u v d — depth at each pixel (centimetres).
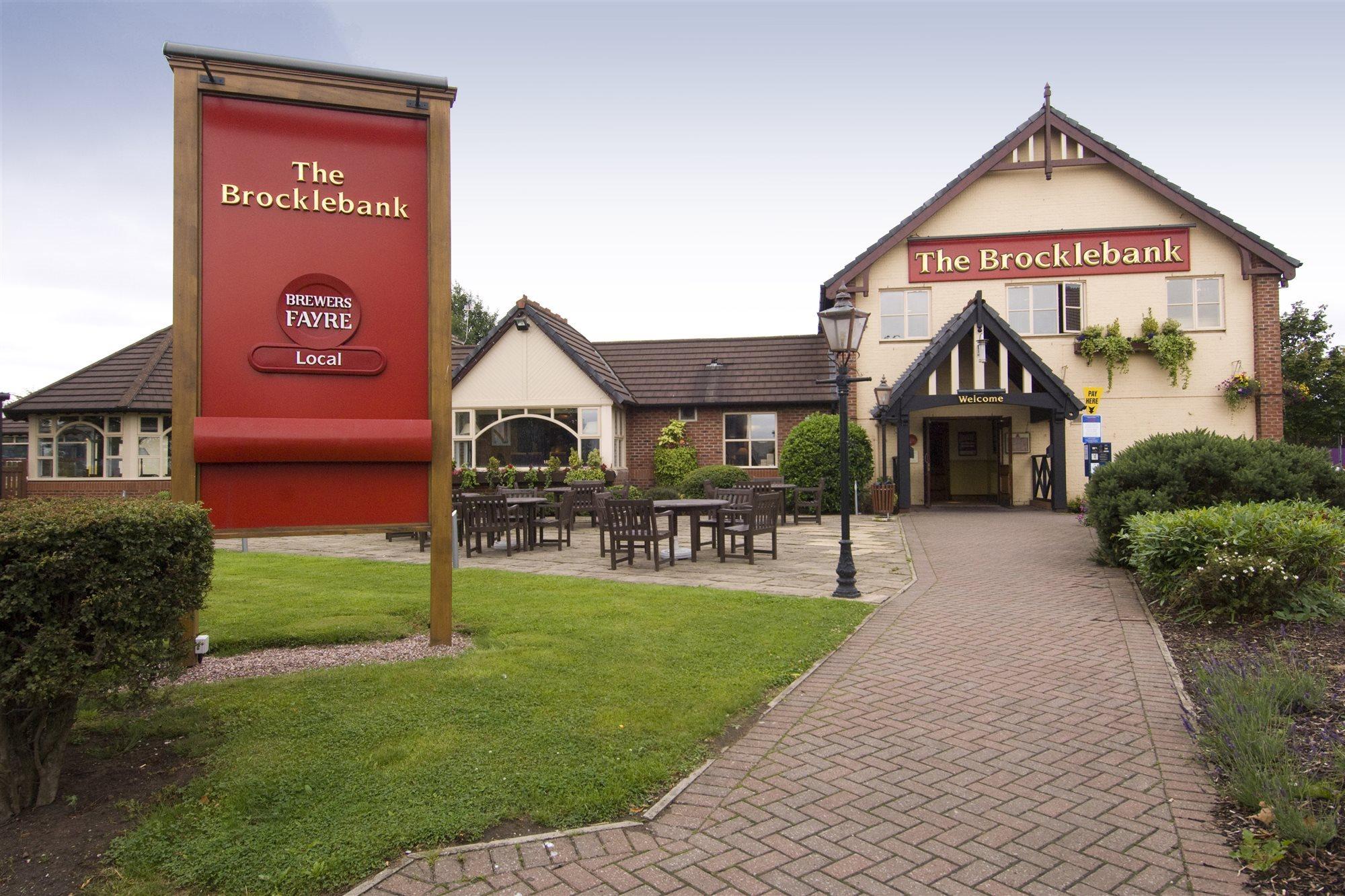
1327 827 344
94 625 375
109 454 2266
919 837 369
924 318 2100
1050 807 396
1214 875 334
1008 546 1311
